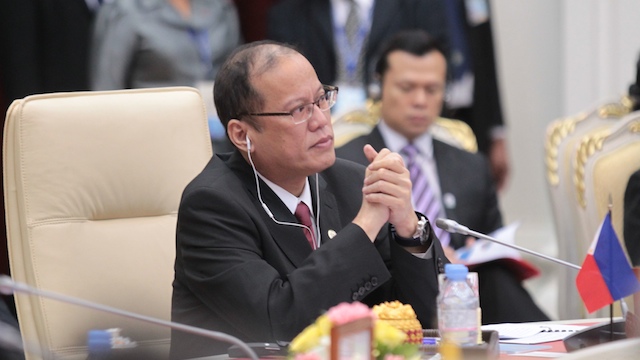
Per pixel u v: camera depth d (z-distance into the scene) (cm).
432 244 611
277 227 619
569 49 1452
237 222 606
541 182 1505
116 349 569
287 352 529
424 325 612
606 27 1430
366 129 983
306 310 568
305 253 620
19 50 1182
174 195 680
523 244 1491
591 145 830
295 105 608
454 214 952
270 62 614
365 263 580
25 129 652
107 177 665
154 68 1161
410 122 945
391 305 508
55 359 464
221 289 589
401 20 1223
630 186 807
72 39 1202
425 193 949
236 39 1227
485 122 1347
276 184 630
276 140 611
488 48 1348
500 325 610
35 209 650
